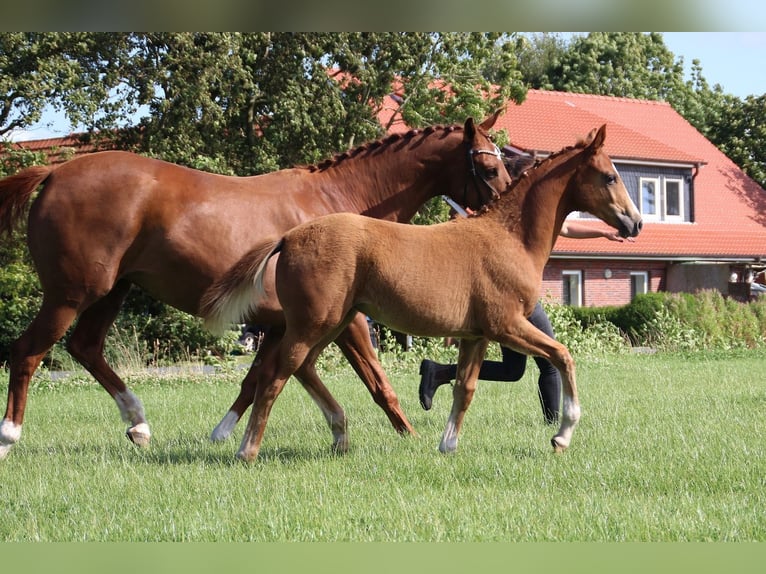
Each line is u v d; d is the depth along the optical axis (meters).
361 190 8.30
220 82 22.56
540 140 33.72
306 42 23.09
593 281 31.62
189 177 7.75
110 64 22.31
